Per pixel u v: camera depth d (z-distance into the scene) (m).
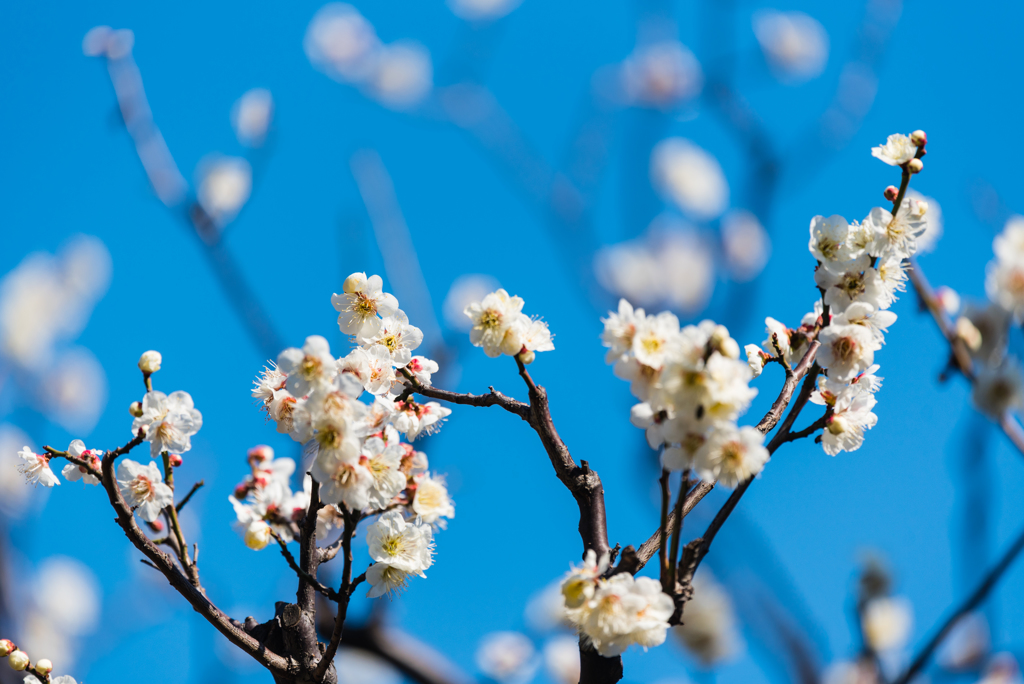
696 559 1.73
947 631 1.75
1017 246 1.75
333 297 1.80
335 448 1.73
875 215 1.76
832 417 1.76
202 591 1.76
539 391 1.79
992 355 1.74
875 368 1.77
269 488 1.82
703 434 1.70
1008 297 1.74
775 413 1.78
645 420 1.71
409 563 1.77
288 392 1.77
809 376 1.76
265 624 1.77
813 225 1.77
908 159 1.76
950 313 1.77
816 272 1.77
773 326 1.79
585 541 1.77
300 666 1.76
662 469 1.71
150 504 1.76
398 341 1.80
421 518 1.79
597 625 1.71
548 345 1.79
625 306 1.72
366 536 1.78
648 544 1.76
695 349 1.69
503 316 1.79
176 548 1.76
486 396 1.81
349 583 1.74
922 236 1.76
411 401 1.81
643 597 1.71
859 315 1.76
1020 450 1.73
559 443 1.79
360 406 1.73
